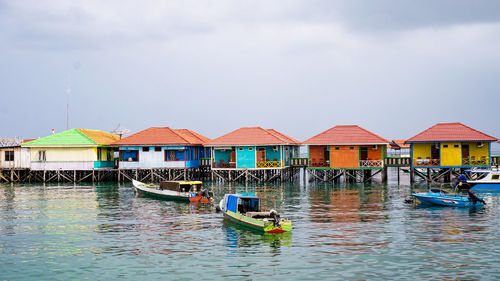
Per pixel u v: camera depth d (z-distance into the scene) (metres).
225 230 26.89
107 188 53.59
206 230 26.94
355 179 59.28
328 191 47.38
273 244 23.23
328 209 34.25
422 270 18.86
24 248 23.08
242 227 27.77
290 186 54.06
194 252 21.95
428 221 28.88
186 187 41.44
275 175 60.16
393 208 34.41
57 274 19.02
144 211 34.50
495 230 25.86
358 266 19.47
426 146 55.47
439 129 55.16
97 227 28.23
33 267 19.94
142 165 62.06
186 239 24.66
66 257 21.39
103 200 41.50
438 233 25.30
